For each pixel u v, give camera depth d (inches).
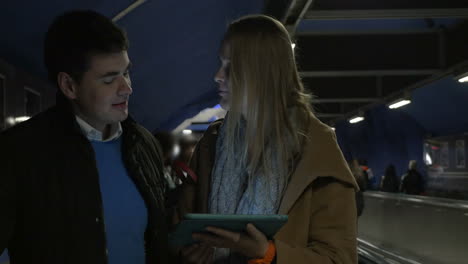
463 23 345.4
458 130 540.4
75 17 50.5
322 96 532.7
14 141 46.9
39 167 47.3
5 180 45.2
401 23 376.5
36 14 114.6
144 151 59.9
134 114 344.8
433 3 241.1
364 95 529.7
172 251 56.2
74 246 47.4
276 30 53.7
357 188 51.4
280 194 51.2
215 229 42.9
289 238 49.4
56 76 51.6
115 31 51.3
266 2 219.3
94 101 51.1
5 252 85.9
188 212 59.1
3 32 116.3
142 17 164.9
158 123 438.6
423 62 364.2
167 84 301.3
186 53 248.4
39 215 46.8
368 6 245.3
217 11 207.0
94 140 54.2
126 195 54.5
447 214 228.2
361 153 844.0
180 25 198.4
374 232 341.4
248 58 52.7
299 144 51.9
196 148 61.4
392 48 365.7
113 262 52.0
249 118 52.9
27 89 154.0
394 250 296.0
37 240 46.8
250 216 42.1
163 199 60.1
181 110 447.2
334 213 49.7
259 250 44.1
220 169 54.7
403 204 286.7
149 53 216.8
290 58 54.6
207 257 52.4
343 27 379.2
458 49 352.8
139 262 55.0
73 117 50.1
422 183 487.5
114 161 55.0
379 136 751.7
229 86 55.7
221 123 60.7
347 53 366.0
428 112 578.2
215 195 54.2
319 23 365.7
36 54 137.5
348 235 49.3
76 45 49.4
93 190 49.5
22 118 148.6
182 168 58.6
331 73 367.6
